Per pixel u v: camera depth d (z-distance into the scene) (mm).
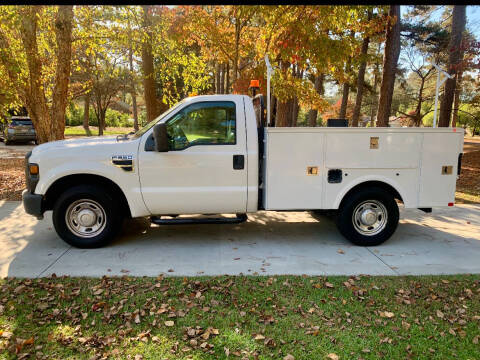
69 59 7941
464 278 4023
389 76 12664
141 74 11406
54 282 3777
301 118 41344
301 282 3879
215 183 4766
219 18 8445
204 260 4527
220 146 4723
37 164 4625
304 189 4855
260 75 7840
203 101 4723
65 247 4922
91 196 4742
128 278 3906
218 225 6086
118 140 4914
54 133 8078
